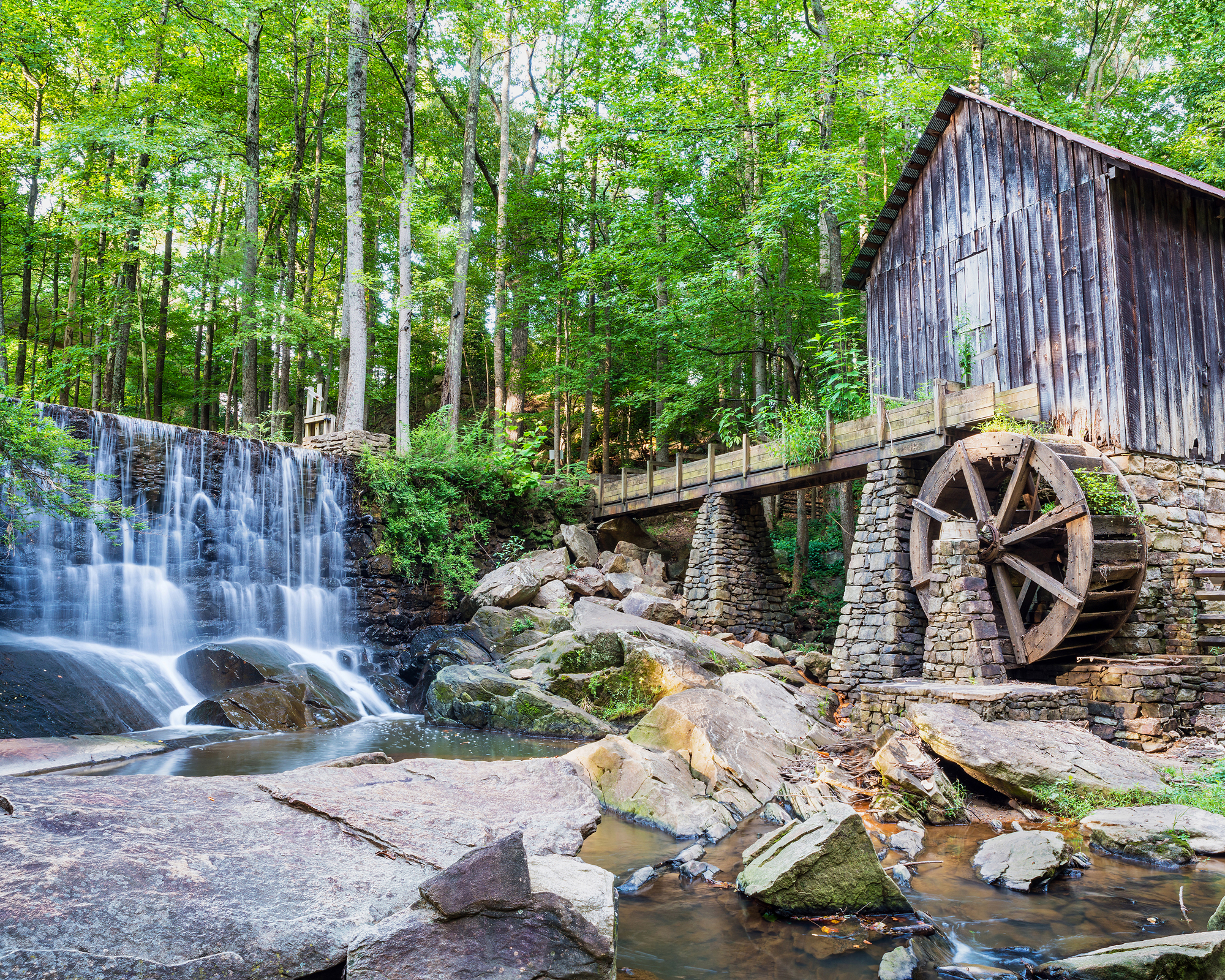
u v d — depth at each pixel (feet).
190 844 10.34
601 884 10.71
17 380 57.82
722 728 25.71
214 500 43.78
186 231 67.92
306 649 43.68
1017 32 63.98
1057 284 36.78
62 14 54.44
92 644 36.37
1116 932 13.64
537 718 33.50
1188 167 58.08
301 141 70.33
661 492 53.98
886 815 21.04
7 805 10.55
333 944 9.03
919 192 45.96
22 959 7.52
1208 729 27.86
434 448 54.60
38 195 60.23
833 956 12.77
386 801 13.19
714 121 55.26
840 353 49.01
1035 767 22.33
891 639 35.70
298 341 64.64
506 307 74.64
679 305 56.75
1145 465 33.14
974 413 34.09
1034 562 35.73
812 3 57.67
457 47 80.18
